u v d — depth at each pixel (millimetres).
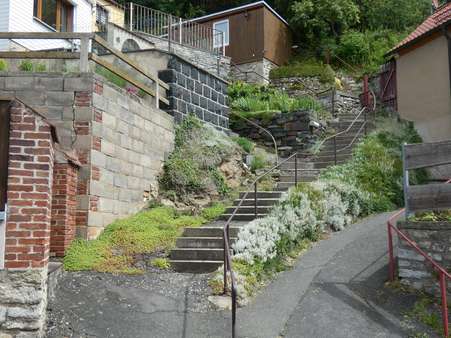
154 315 6492
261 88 19891
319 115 16688
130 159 9797
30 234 5836
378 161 12586
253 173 12828
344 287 7363
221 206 10484
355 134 15023
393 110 17000
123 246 8328
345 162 13039
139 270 7699
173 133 11852
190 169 11258
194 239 8461
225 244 7008
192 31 22328
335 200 10250
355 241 9125
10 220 5816
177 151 11695
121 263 7879
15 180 5855
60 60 10430
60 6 17766
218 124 14109
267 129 15602
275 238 8398
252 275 7516
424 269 7172
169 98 12102
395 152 13438
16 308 5746
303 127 15156
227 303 6859
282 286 7512
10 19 14945
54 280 6793
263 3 23812
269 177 12594
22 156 5902
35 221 5859
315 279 7676
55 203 7824
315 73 22297
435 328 6285
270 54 24078
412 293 7113
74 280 7211
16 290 5762
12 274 5770
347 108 20031
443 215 7355
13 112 5945
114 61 12648
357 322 6445
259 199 10281
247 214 9766
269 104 17094
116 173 9258
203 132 12469
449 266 6953
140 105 10305
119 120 9422
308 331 6266
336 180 11195
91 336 5953
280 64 25031
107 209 8906
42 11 16750
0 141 5914
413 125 15617
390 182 12039
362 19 28484
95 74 8727
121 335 6012
